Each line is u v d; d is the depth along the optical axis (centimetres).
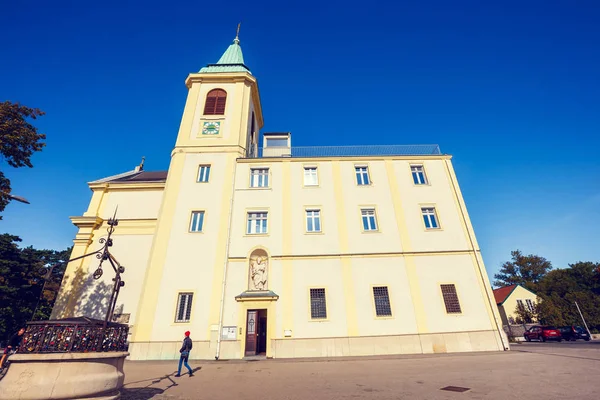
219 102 2628
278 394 848
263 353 1812
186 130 2466
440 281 1950
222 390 918
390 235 2077
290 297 1873
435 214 2192
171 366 1487
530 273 6862
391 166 2350
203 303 1853
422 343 1780
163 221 2092
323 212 2142
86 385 717
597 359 1291
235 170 2298
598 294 5412
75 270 2270
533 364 1227
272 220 2105
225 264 1956
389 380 1002
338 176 2295
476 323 1850
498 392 774
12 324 2866
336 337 1777
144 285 1898
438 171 2345
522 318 4316
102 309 2159
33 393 669
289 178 2278
